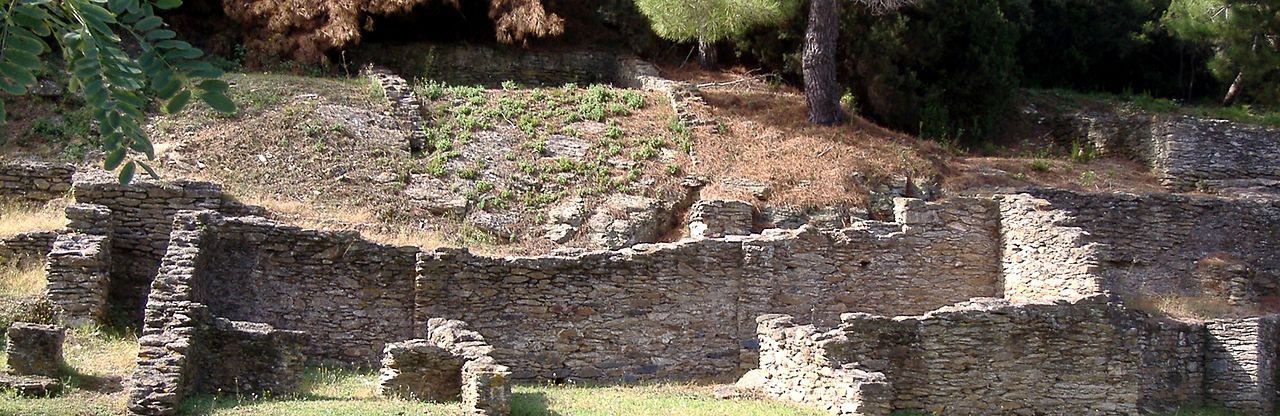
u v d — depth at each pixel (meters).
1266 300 26.31
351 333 19.69
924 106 33.16
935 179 27.97
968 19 34.16
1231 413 22.28
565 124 28.73
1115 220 26.61
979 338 19.69
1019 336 19.86
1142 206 26.80
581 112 29.34
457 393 16.55
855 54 33.12
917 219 23.31
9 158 24.80
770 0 30.67
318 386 17.12
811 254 22.22
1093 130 34.31
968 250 23.66
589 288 20.55
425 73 32.44
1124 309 20.64
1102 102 38.25
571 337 20.31
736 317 21.36
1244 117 36.94
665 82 31.30
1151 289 26.25
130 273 20.41
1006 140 35.00
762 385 19.38
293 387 16.34
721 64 35.44
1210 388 22.78
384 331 19.83
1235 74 38.78
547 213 25.41
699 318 21.08
